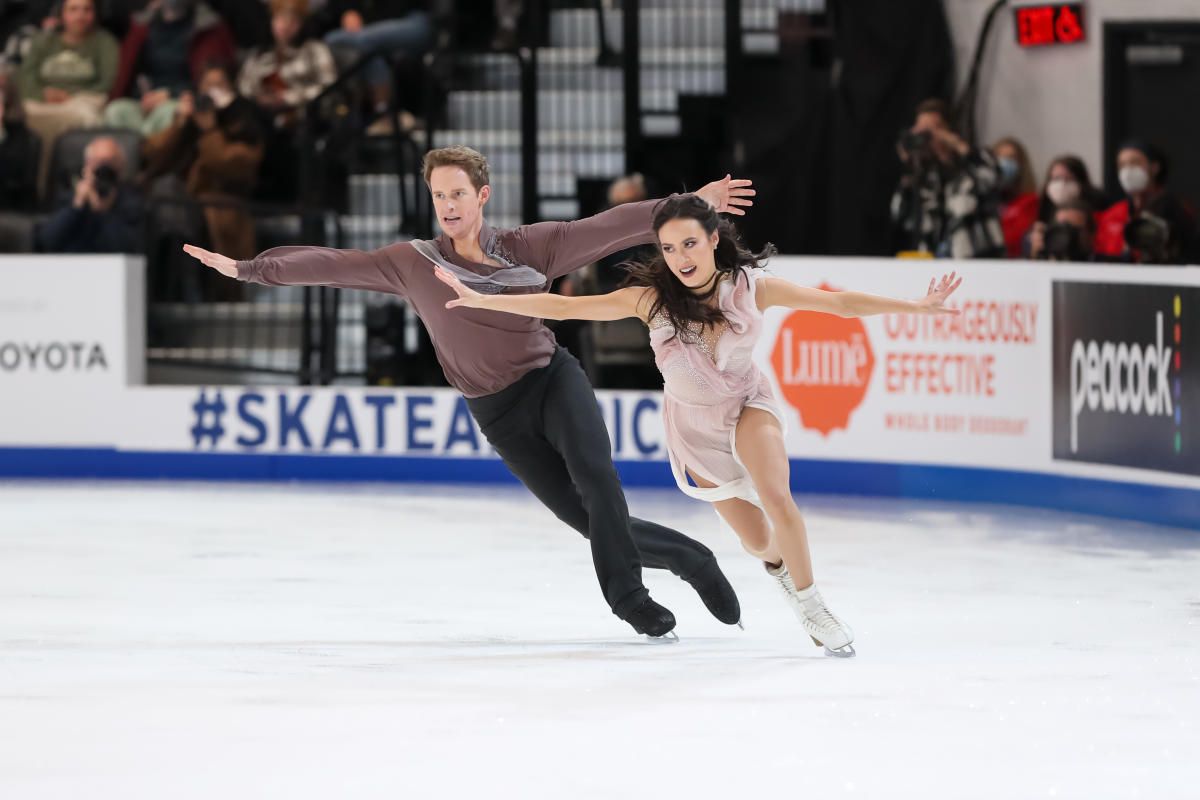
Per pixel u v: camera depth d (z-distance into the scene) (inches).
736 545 942.4
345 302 1409.9
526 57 1443.2
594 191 1466.5
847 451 1153.4
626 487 1205.1
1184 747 492.7
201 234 1371.8
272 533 981.8
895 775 460.8
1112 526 1003.3
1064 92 1389.0
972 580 824.3
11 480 1240.8
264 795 441.1
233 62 1460.4
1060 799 439.8
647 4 1514.5
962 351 1111.0
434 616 727.7
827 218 1451.8
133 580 821.2
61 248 1349.7
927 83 1429.6
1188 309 979.9
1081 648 650.2
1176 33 1330.0
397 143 1379.2
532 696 557.0
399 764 471.2
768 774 461.1
